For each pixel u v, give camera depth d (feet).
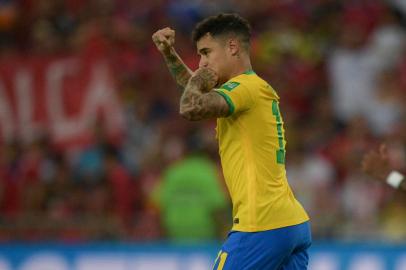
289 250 64.18
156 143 143.95
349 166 140.46
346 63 161.68
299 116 155.84
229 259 64.18
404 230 129.18
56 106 145.79
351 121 150.00
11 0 179.11
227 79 65.41
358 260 116.16
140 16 176.86
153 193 128.36
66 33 172.04
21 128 145.89
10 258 118.52
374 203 133.90
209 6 179.22
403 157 141.59
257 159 63.87
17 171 139.95
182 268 116.88
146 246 117.70
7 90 146.51
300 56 169.58
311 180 136.67
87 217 129.39
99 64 146.20
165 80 161.17
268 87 64.90
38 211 134.51
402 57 166.20
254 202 63.52
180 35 173.58
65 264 118.11
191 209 124.57
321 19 177.88
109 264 117.60
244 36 65.36
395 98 157.28
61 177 136.46
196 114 60.08
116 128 144.87
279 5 180.45
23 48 170.81
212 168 126.52
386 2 179.22
